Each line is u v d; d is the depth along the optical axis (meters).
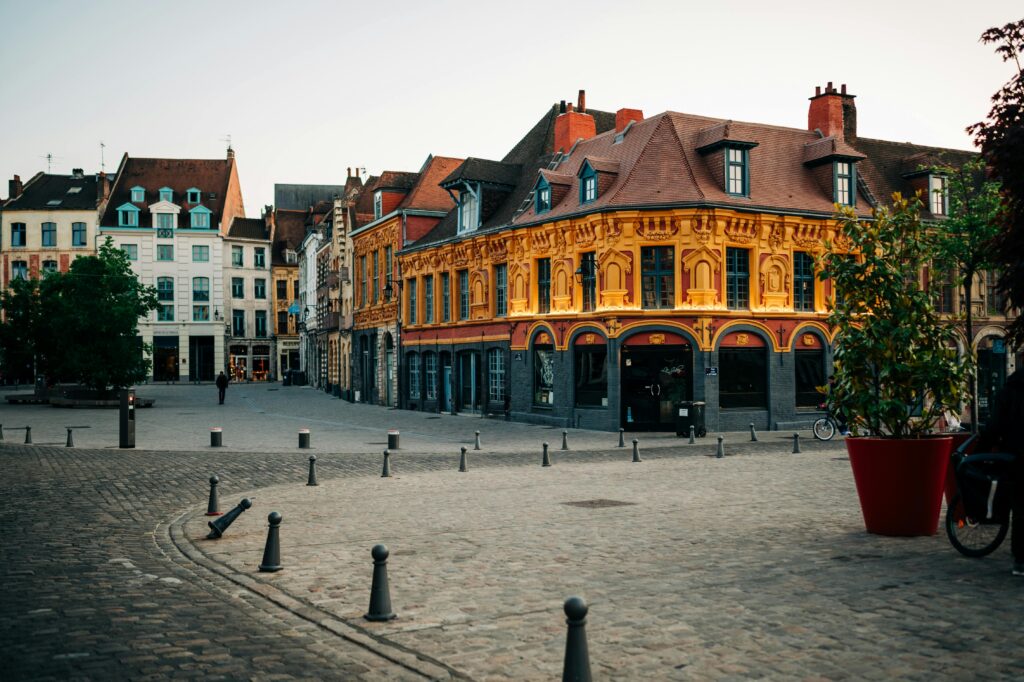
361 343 50.34
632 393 29.00
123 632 6.88
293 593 8.09
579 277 30.28
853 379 10.79
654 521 11.74
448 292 39.28
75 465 19.14
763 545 10.01
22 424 32.56
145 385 73.06
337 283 56.91
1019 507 8.27
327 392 61.22
